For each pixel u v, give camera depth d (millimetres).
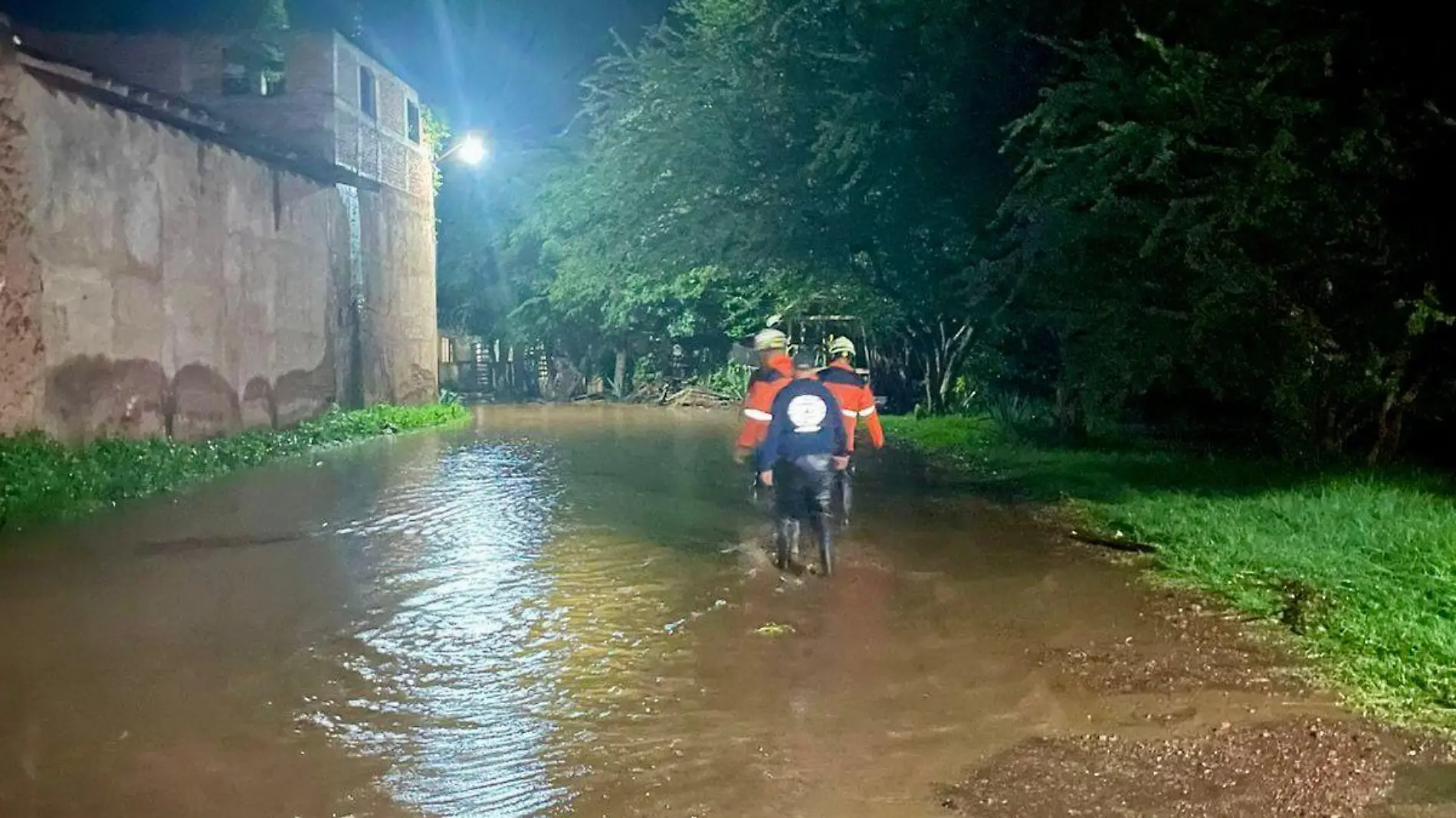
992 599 8609
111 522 11719
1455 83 13234
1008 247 16906
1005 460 17438
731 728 5980
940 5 15656
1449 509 10672
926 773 5375
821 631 7801
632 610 8414
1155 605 8367
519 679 6809
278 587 9156
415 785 5262
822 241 23094
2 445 12195
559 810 4984
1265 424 17016
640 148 24344
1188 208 12656
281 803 5055
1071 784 5223
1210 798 5035
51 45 22000
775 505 9703
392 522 12297
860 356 32156
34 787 5203
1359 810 4883
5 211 12555
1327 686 6477
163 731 5938
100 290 14305
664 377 40594
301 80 22062
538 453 20078
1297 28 13523
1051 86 15836
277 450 17625
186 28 23359
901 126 17359
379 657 7254
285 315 19969
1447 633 6871
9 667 6977
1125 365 13797
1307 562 9000
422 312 28422
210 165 17062
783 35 19578
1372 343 13641
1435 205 13664
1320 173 12898
